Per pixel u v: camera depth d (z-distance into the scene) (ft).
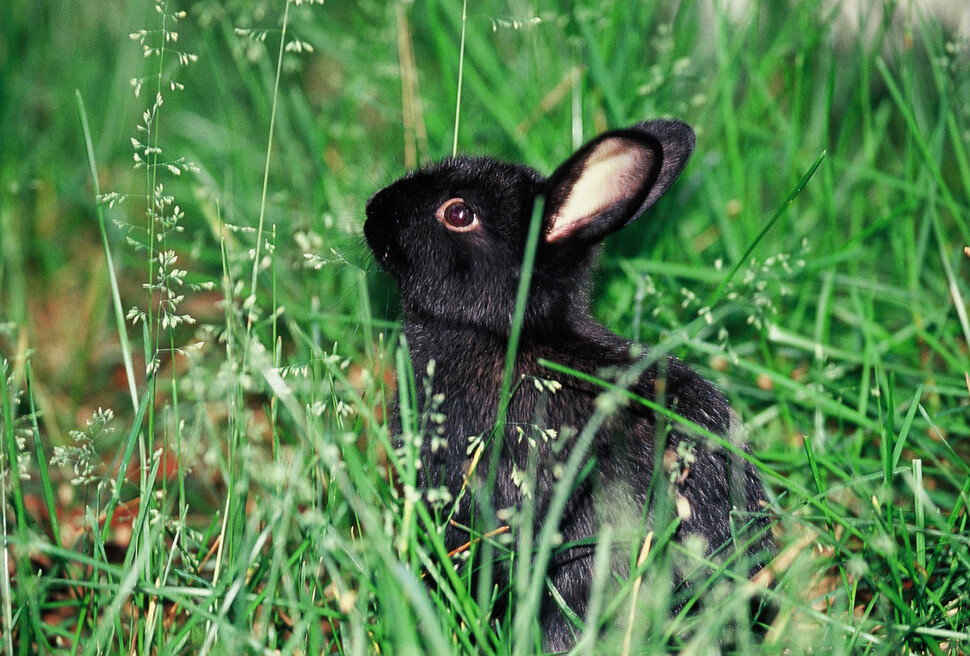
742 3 20.29
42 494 13.70
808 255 16.12
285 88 21.48
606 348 11.91
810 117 19.34
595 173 11.76
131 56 19.56
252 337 11.18
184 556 10.44
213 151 19.48
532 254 9.40
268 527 9.20
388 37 18.40
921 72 18.79
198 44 20.25
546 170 16.15
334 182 16.69
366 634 9.50
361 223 14.80
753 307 14.14
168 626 10.95
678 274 14.88
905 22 17.17
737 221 16.43
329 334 14.66
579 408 11.12
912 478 10.71
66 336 17.58
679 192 16.24
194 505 13.44
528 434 11.05
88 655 8.29
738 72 17.85
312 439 10.05
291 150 17.34
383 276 15.14
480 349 12.14
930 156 14.76
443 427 11.68
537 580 8.25
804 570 10.00
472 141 17.42
